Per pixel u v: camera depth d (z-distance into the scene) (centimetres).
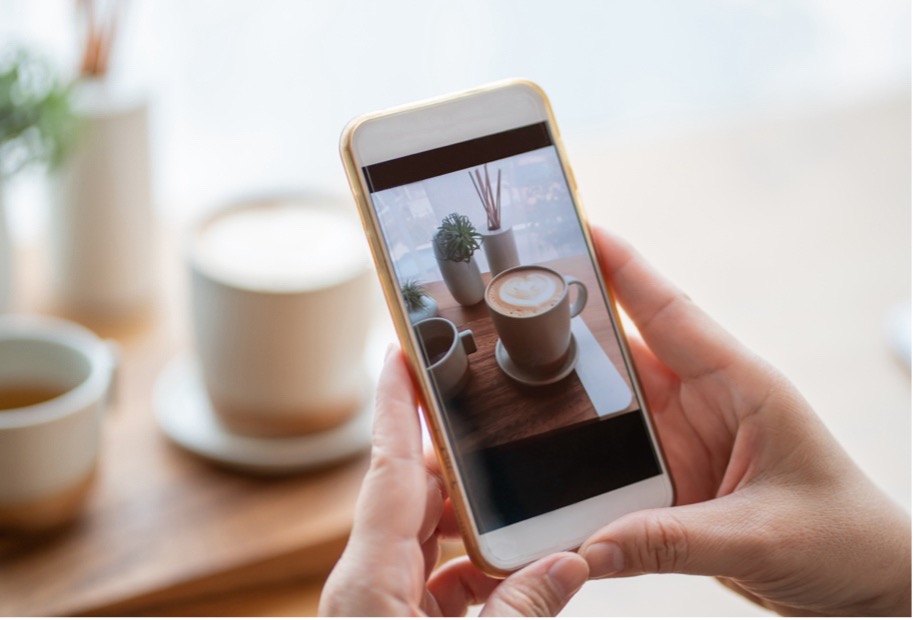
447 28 98
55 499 61
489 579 58
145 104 75
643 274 56
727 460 57
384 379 48
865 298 86
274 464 67
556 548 50
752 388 52
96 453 63
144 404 73
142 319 81
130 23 88
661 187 98
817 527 49
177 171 97
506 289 51
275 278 64
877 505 51
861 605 52
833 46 114
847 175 100
